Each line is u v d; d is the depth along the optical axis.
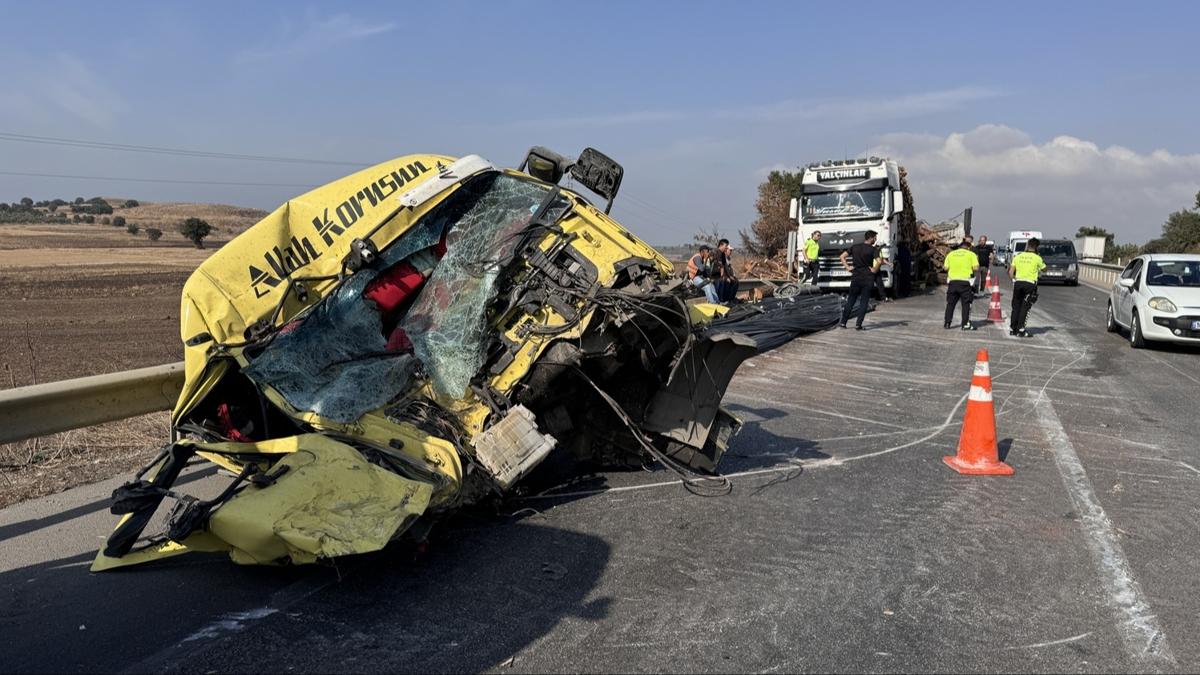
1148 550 4.96
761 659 3.65
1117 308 15.95
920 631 3.92
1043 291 31.28
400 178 6.28
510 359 5.51
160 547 4.74
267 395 5.04
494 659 3.63
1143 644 3.80
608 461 6.59
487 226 6.15
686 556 4.84
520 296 5.70
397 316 6.15
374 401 5.11
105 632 3.87
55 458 6.66
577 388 6.04
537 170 6.71
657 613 4.09
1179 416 8.81
